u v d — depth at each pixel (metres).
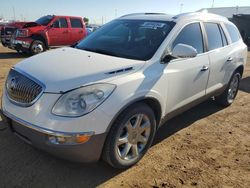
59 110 2.79
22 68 3.33
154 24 4.12
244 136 4.61
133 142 3.38
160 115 3.70
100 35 4.41
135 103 3.24
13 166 3.37
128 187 3.14
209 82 4.71
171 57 3.70
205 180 3.35
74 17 14.55
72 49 4.09
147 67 3.42
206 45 4.54
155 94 3.43
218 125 4.99
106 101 2.90
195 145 4.19
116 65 3.23
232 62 5.33
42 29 13.20
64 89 2.83
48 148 2.87
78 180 3.20
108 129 2.95
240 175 3.50
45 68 3.20
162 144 4.14
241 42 5.89
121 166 3.33
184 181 3.30
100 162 3.55
